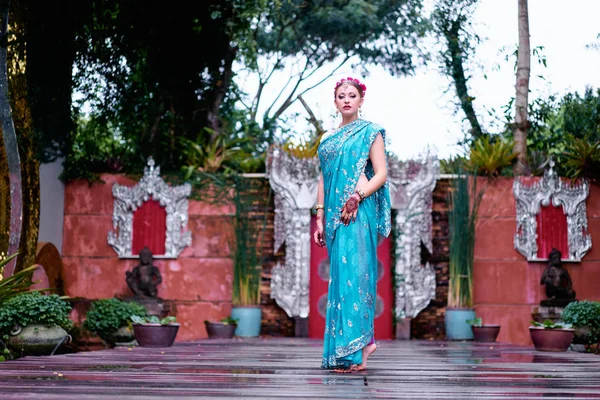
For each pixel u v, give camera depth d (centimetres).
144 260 1096
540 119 1288
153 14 1152
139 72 1168
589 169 1135
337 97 400
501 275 1127
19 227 912
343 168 382
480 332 1012
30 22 959
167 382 299
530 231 1127
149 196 1147
